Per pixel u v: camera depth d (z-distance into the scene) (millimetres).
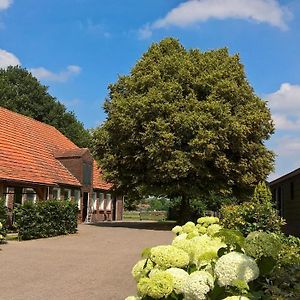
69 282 9750
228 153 26578
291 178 22328
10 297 8281
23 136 29688
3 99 50250
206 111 24812
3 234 17703
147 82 26469
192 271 4121
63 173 30859
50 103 54062
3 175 21609
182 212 28125
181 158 23922
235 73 27688
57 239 19297
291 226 22562
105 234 21750
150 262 4230
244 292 3393
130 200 33094
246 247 3885
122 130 25641
